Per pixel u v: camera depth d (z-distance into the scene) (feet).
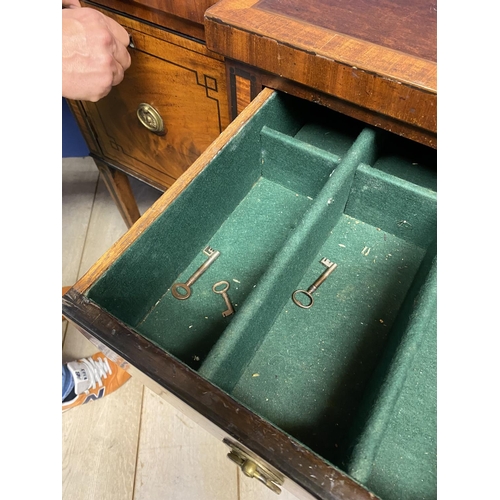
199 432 4.11
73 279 5.15
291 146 2.55
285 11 2.34
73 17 2.54
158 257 2.24
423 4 2.38
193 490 3.83
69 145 5.45
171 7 2.63
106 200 5.80
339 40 2.17
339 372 2.15
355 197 2.55
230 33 2.30
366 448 1.59
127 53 2.87
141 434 4.11
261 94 2.53
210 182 2.37
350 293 2.38
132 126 3.76
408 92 2.01
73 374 4.08
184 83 3.08
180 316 2.37
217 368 1.80
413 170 2.71
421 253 2.53
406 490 1.82
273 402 2.07
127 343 1.71
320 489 1.44
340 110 2.36
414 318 1.88
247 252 2.59
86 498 3.79
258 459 1.61
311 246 2.33
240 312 1.94
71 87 2.57
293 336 2.24
